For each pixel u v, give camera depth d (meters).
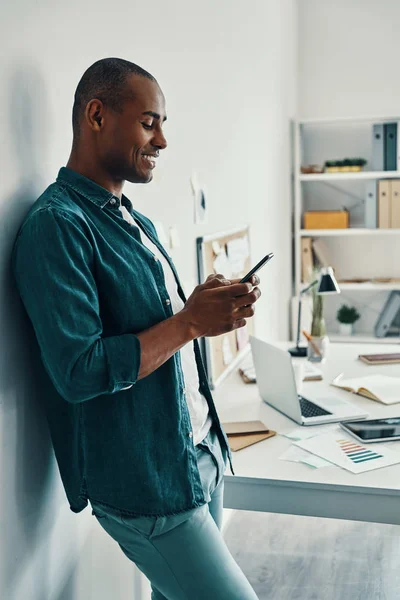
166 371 1.33
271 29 3.98
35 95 1.40
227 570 1.32
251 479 1.77
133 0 1.95
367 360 2.94
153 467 1.29
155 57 2.15
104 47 1.76
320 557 2.71
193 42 2.55
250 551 2.77
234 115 3.18
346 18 4.83
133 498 1.28
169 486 1.30
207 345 2.61
